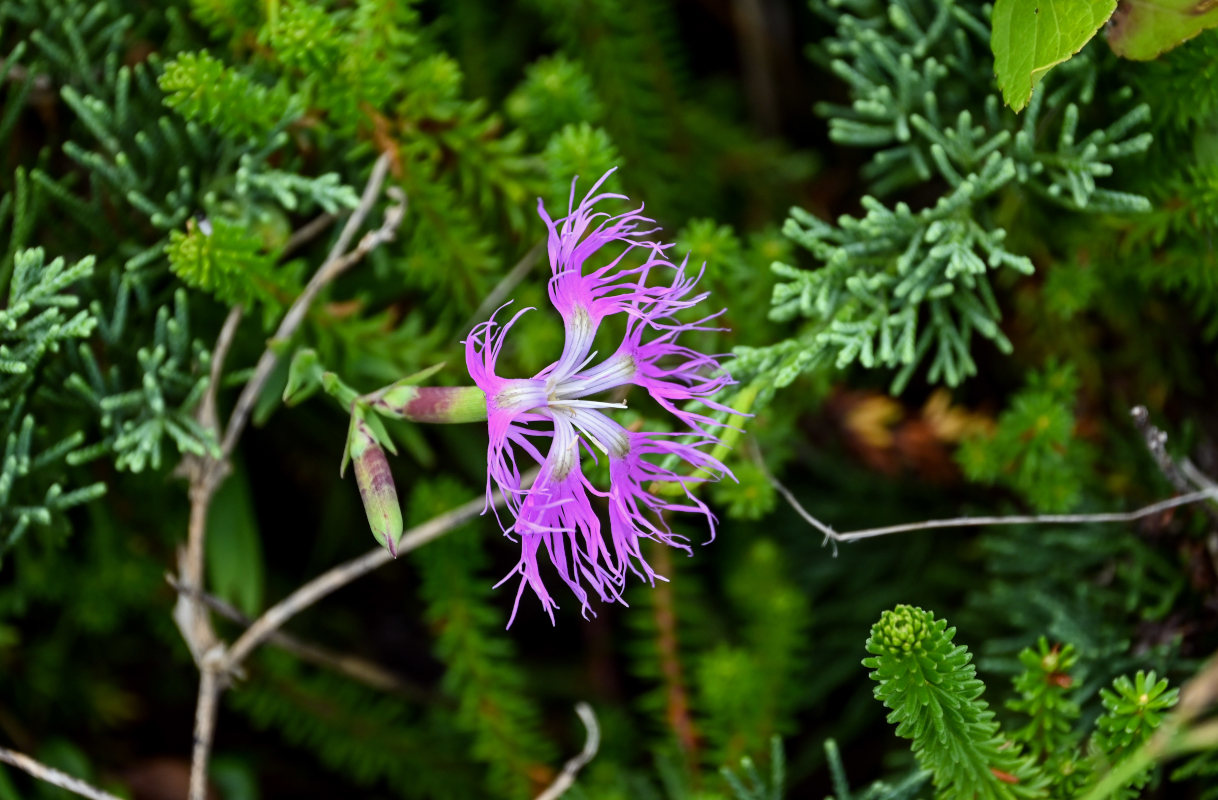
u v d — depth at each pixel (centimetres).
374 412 35
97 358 37
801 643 39
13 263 37
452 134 38
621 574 34
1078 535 38
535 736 39
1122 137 37
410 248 39
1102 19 34
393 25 37
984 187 36
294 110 37
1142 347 40
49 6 38
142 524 40
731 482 37
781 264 36
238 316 37
